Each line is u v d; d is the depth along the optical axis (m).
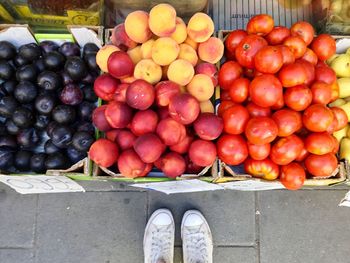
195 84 1.33
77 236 1.86
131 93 1.24
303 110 1.35
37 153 1.48
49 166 1.41
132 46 1.42
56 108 1.43
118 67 1.29
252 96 1.31
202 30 1.33
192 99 1.24
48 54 1.51
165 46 1.26
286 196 1.91
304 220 1.90
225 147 1.34
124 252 1.86
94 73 1.57
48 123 1.48
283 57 1.34
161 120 1.30
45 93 1.46
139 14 1.32
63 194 1.89
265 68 1.30
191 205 1.90
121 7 1.73
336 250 1.88
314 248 1.88
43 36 1.59
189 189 1.64
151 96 1.26
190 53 1.36
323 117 1.28
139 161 1.30
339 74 1.61
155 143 1.24
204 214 1.89
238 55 1.40
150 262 1.74
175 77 1.29
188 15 1.72
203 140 1.32
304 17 1.88
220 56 1.42
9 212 1.87
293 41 1.39
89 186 1.90
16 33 1.57
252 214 1.90
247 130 1.28
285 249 1.88
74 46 1.58
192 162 1.42
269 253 1.87
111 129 1.38
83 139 1.40
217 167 1.42
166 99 1.28
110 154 1.32
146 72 1.29
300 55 1.43
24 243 1.85
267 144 1.31
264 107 1.33
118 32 1.41
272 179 1.41
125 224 1.88
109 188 1.91
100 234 1.87
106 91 1.38
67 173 1.40
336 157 1.46
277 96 1.28
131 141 1.34
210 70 1.40
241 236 1.88
